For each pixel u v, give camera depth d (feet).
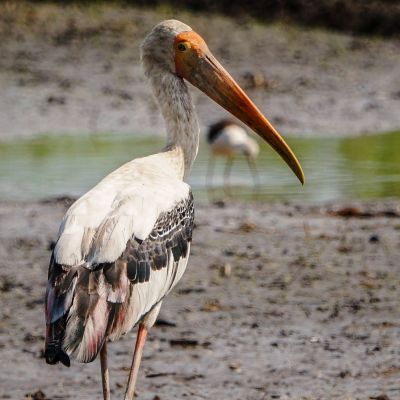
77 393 34.40
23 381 35.29
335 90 95.04
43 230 52.95
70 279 24.88
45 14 113.29
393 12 117.91
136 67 98.63
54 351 24.13
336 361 36.76
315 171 68.03
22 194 60.23
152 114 85.76
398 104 90.99
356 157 72.38
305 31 114.52
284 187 64.64
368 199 60.03
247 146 72.69
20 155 71.72
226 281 45.34
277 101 91.25
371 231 52.95
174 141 32.17
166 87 32.37
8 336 39.09
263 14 118.73
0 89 90.94
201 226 54.03
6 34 106.32
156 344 38.40
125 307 25.79
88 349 24.41
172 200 28.30
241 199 62.59
